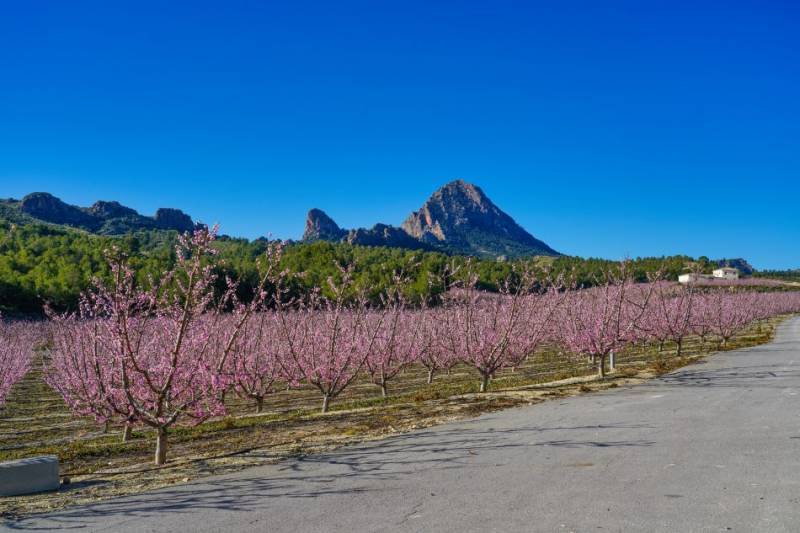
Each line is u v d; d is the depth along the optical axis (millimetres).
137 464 9602
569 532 5133
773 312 70188
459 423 11320
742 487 6324
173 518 6109
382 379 18922
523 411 12453
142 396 10266
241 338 15617
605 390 15398
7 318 46156
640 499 6008
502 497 6270
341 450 9273
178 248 9727
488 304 26000
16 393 21078
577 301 26859
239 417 15109
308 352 17188
